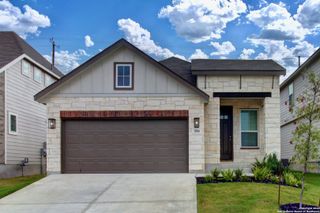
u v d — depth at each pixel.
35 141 20.80
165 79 14.73
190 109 14.64
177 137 14.70
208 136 15.27
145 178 13.08
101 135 14.75
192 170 14.47
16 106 18.53
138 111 14.62
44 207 9.47
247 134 16.30
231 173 12.37
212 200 9.70
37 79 21.36
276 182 12.02
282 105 26.08
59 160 14.48
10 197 10.59
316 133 8.70
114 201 9.91
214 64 16.25
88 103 14.67
